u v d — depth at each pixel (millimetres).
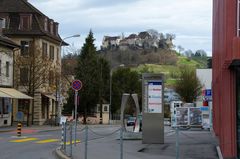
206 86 82688
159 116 22938
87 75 76000
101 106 76750
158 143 22906
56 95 56531
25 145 24203
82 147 21281
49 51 64438
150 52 119250
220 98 18641
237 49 13727
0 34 51125
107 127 52250
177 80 90250
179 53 125188
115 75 93625
